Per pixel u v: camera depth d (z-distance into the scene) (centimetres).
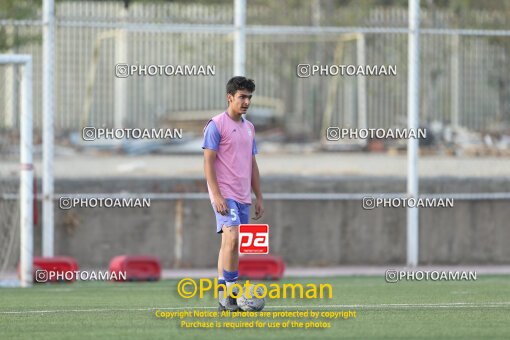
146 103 8175
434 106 8019
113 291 5022
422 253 6769
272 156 8688
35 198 5459
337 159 8438
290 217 6644
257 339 3128
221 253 3816
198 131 8700
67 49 7850
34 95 7844
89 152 8594
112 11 8062
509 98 7506
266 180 6769
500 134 7475
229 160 3750
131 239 6450
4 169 6775
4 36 7638
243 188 3766
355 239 6712
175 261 6506
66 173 7344
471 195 6538
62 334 3269
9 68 7038
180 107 8375
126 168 7725
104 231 6412
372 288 5138
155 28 5941
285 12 9856
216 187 3731
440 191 6969
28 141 5300
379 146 8350
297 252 6656
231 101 3756
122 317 3731
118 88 8000
